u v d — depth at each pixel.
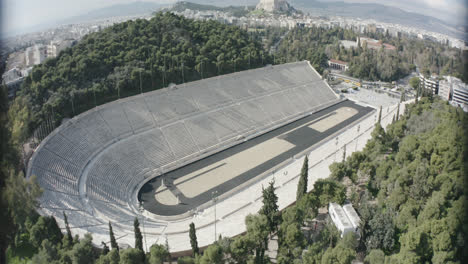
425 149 110.50
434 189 94.75
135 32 169.75
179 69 161.88
